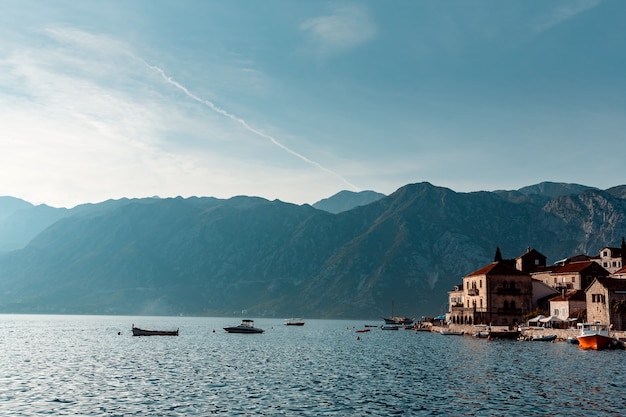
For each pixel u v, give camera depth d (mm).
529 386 75062
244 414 59625
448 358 112625
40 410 61719
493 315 191875
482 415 58781
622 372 87438
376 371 93938
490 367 95312
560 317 172000
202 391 73438
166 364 106312
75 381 82438
